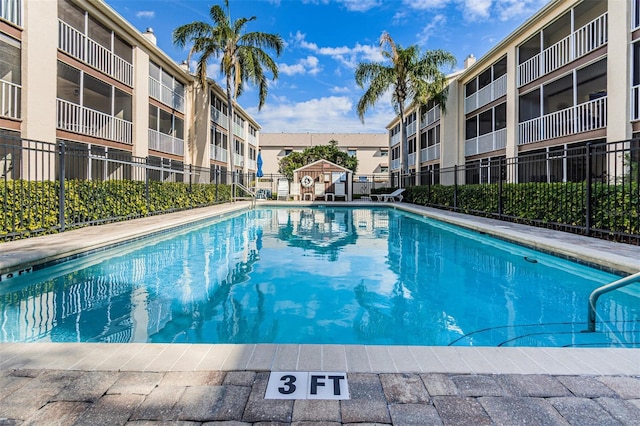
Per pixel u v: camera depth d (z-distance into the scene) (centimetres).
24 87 973
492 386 185
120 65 1380
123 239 691
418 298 417
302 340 309
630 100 991
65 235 662
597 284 473
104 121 1319
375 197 2677
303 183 2628
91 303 399
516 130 1508
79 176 1217
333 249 721
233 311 375
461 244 776
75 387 182
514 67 1512
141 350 222
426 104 1980
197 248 729
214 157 2181
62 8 1158
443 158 2012
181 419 158
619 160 1004
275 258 635
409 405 169
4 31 926
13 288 452
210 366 203
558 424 157
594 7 1196
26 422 156
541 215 831
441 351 223
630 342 299
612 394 179
